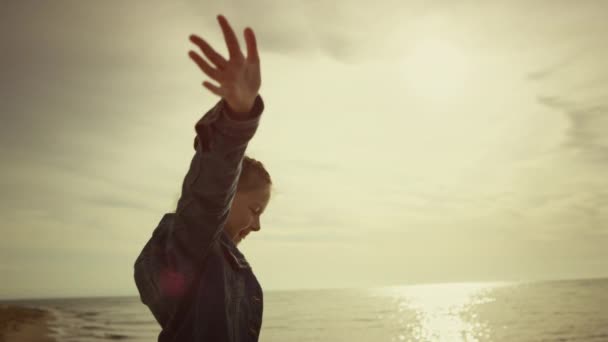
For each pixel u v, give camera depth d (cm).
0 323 4684
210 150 94
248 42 85
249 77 87
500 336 3766
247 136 93
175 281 105
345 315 7225
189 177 98
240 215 125
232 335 111
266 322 6138
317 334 4306
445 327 4784
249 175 126
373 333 4325
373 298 14600
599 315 5188
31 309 9475
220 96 88
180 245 104
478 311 6956
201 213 99
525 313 6091
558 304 7581
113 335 4262
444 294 15912
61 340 3578
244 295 119
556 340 3316
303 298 15812
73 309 11212
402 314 7038
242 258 124
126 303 16512
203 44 83
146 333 4525
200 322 105
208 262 111
